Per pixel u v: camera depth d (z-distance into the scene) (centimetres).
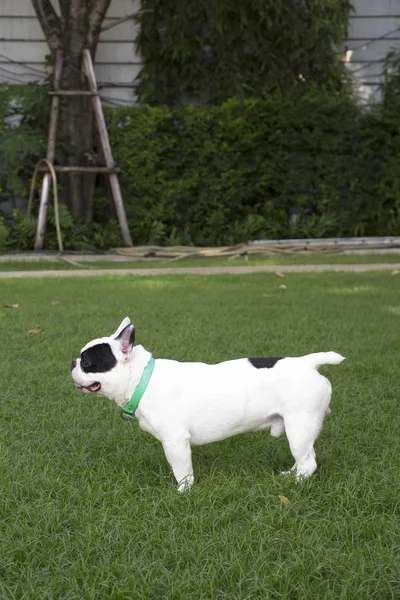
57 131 1794
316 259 1634
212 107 1883
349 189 1927
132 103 1956
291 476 407
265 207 1906
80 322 871
